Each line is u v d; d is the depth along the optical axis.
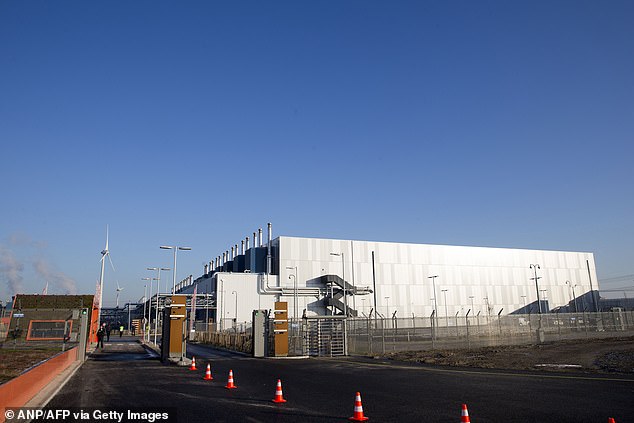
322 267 94.19
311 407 13.62
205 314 97.75
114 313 160.50
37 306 49.12
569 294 116.44
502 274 109.81
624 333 55.56
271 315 88.94
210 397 15.51
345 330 36.06
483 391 16.66
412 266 101.31
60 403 14.14
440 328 49.12
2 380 17.62
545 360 28.03
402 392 16.61
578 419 11.71
